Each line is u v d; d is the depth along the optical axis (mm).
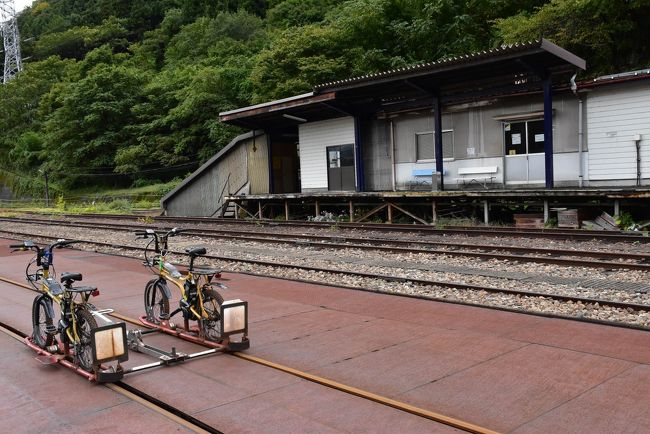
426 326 6715
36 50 84688
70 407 4617
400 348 5879
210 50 56594
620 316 6984
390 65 30891
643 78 16188
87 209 38281
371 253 12898
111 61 61500
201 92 42844
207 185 28516
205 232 18781
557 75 18000
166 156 45438
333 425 4098
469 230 15266
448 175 21062
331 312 7594
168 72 55344
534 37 22828
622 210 15992
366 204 21125
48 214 33562
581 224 15680
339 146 24234
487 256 11383
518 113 19047
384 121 23000
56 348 6035
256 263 11938
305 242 14641
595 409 4188
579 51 23375
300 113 24125
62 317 5793
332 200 22812
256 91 34906
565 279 9234
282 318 7348
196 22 66625
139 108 48625
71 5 100188
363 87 19922
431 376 5023
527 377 4898
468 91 19297
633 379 4750
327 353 5809
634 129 16719
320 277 10367
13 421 4352
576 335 6125
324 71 31000
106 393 4934
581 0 20438
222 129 40719
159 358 5727
